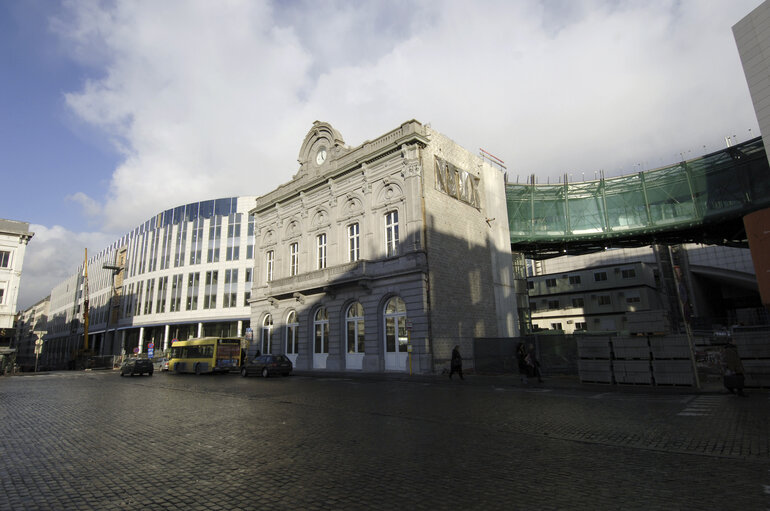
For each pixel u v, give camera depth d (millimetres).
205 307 59281
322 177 31391
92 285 83250
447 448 7402
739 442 7340
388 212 27359
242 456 7020
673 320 47750
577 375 20297
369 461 6625
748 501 4746
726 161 35125
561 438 8086
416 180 25875
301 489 5391
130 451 7441
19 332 136375
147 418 10898
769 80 21094
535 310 64438
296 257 34281
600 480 5605
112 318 71500
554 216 41094
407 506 4766
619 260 70500
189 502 4984
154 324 61562
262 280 36812
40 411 12445
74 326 85500
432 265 25328
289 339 32562
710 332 41656
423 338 23750
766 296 23250
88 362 50000
